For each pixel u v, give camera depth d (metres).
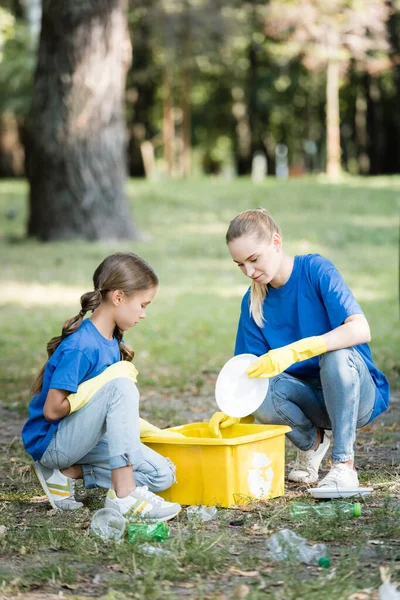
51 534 4.52
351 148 59.25
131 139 50.06
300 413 5.54
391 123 52.75
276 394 5.48
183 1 38.81
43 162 21.78
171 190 30.47
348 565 3.99
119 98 22.00
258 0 40.34
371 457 6.32
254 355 5.41
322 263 5.49
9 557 4.31
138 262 5.11
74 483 5.54
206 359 10.98
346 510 4.73
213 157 60.81
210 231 23.89
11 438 7.34
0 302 15.70
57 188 21.80
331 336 5.18
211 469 5.08
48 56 21.36
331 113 38.72
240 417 5.32
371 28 39.59
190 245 21.83
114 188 22.09
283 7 38.38
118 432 4.91
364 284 17.23
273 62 48.06
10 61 37.88
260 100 49.19
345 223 24.83
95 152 21.77
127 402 4.94
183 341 12.14
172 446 5.19
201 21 39.19
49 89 21.50
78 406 4.96
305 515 4.76
